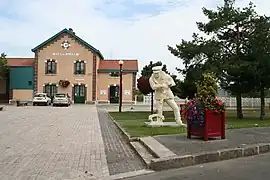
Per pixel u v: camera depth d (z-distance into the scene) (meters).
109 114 26.88
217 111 11.12
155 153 8.95
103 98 50.56
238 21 23.58
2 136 13.21
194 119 11.26
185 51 24.30
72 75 49.62
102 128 16.52
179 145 10.09
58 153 9.83
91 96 49.50
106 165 8.38
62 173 7.59
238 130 13.92
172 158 8.27
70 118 22.36
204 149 9.44
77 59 49.56
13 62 50.84
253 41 22.36
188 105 11.55
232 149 9.45
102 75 50.72
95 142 11.93
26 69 49.66
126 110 33.44
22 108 34.91
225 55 23.73
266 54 21.98
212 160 8.92
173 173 7.70
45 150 10.27
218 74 22.14
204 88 11.21
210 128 11.07
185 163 8.41
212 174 7.53
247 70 22.03
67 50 49.66
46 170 7.83
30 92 49.53
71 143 11.64
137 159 9.09
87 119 21.84
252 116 26.75
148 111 31.48
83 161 8.80
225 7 24.12
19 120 20.27
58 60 49.66
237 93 23.92
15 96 49.41
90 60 49.56
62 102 41.62
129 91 50.25
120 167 8.19
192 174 7.57
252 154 9.85
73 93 49.53
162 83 16.09
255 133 12.91
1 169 7.88
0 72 48.00
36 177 7.24
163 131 13.73
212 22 23.73
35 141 12.01
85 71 49.50
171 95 16.12
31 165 8.30
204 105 11.03
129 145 11.29
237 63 22.53
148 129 14.62
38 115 24.62
